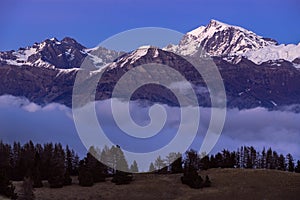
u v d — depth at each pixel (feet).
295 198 380.78
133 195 394.73
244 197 386.73
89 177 429.79
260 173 449.89
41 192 398.83
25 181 370.12
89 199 381.19
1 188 371.15
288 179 427.74
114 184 431.43
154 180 439.63
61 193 397.19
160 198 388.98
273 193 392.68
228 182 428.97
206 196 393.09
